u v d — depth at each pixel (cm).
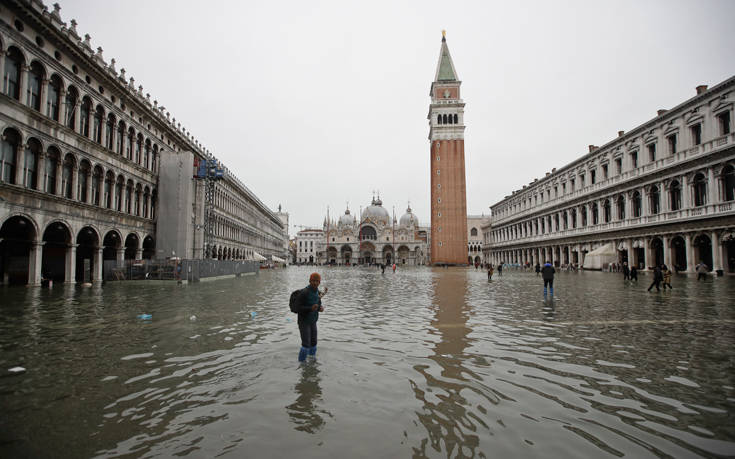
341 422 513
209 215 4519
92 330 1095
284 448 448
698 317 1300
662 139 4488
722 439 466
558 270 5891
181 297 1978
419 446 452
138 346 911
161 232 3938
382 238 15850
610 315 1359
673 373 712
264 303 1728
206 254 4409
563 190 6938
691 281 2983
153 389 633
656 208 4591
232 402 579
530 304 1692
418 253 15662
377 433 483
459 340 977
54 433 485
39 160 2505
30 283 2462
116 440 468
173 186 3972
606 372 719
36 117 2458
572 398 595
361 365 759
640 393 616
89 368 744
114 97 3331
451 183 10362
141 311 1458
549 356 824
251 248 7962
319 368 739
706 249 4003
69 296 1986
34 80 2503
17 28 2344
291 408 556
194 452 439
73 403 577
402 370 728
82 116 2959
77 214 2836
